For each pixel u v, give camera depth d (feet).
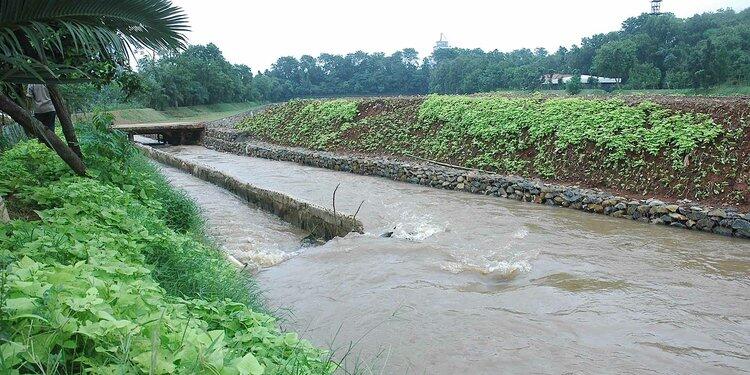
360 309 20.99
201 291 15.26
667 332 19.01
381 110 73.92
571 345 17.99
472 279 24.53
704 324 19.69
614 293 22.66
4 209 15.30
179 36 19.44
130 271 10.36
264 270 26.02
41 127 19.99
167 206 26.99
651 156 41.06
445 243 30.22
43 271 8.14
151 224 18.93
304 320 20.06
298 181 55.01
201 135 104.06
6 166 21.75
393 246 28.68
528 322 19.72
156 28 18.60
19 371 6.09
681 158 39.42
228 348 7.80
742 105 39.78
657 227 34.55
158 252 16.14
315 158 68.08
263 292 22.09
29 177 20.98
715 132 38.75
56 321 6.44
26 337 6.23
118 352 6.40
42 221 14.93
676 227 34.45
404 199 44.29
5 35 14.85
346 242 29.55
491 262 26.86
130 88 27.22
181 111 155.12
